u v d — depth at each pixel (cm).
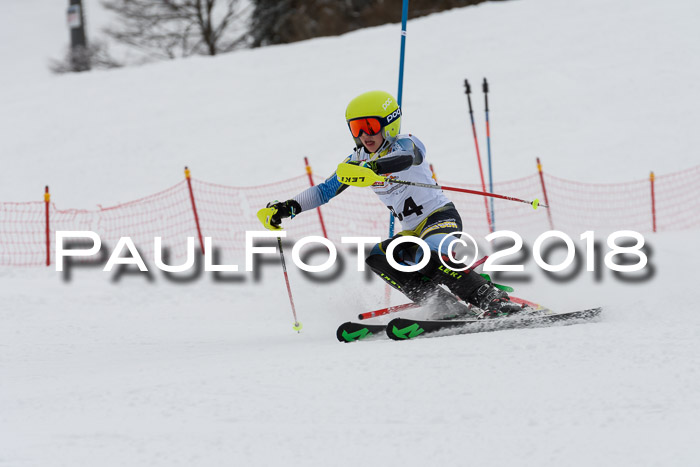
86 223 2352
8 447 484
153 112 3344
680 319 810
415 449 457
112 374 723
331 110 3177
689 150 2559
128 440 493
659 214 2173
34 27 10531
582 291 1117
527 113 2944
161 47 5906
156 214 2411
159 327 1137
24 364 840
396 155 860
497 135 2809
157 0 5734
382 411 530
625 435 458
